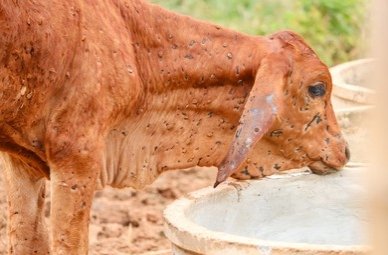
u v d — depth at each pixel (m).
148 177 6.09
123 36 5.76
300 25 14.05
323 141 6.27
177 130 6.09
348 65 9.32
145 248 8.26
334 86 8.57
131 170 6.02
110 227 8.63
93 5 5.67
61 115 5.55
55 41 5.47
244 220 6.13
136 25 5.88
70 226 5.59
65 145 5.54
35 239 6.21
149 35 5.91
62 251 5.60
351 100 8.31
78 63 5.54
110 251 8.11
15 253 6.20
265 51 6.07
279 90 5.77
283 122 6.12
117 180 6.02
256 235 6.15
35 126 5.59
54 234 5.61
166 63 5.96
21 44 5.37
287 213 6.27
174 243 5.36
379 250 3.02
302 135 6.21
